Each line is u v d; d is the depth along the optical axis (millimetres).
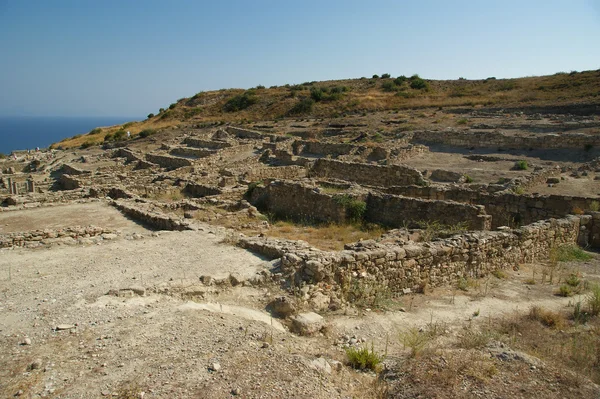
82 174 37594
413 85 92438
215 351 6758
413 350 7270
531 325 8805
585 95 60781
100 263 11398
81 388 5727
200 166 38125
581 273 12750
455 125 51281
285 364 6469
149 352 6672
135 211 19672
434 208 18000
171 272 10578
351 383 6391
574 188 24234
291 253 10773
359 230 18656
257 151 46688
